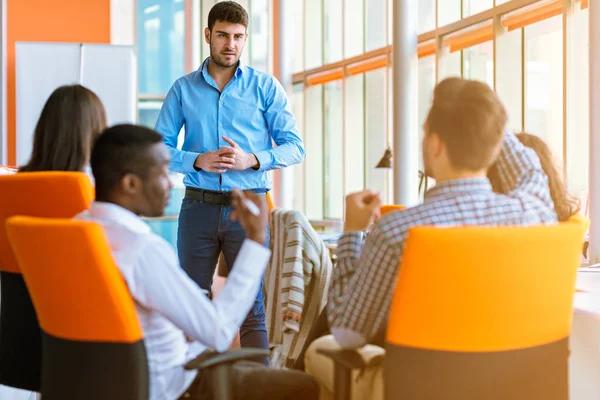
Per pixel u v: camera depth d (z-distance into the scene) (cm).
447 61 750
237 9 366
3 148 842
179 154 360
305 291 382
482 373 168
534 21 607
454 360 167
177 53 1098
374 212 202
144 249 179
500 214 184
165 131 380
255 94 379
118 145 189
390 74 857
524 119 635
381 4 899
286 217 382
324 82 1019
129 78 826
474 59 714
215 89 377
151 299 179
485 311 166
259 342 377
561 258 174
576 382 265
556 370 181
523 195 196
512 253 165
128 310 173
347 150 969
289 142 380
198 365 177
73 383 179
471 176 186
